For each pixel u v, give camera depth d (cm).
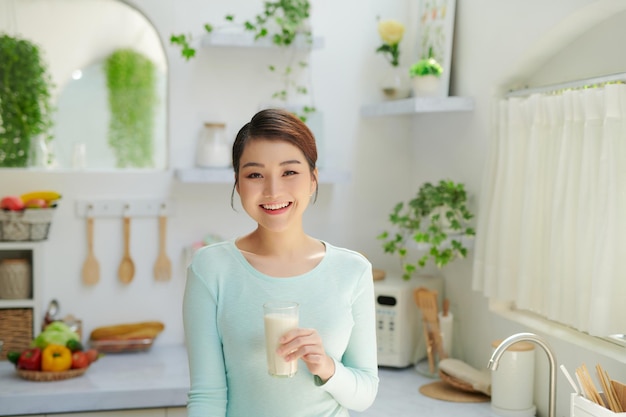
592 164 248
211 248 177
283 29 352
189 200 372
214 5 368
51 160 366
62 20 365
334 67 384
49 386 306
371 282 179
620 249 241
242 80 375
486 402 300
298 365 167
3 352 346
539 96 275
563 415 276
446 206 326
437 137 367
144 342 356
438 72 340
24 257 364
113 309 369
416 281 355
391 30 367
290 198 169
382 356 346
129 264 368
